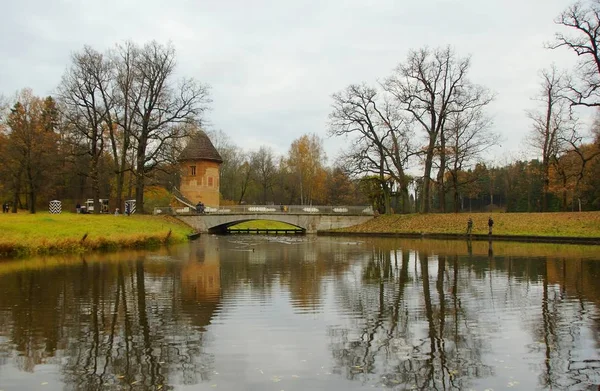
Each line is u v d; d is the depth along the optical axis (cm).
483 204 10162
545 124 4350
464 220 4375
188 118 4038
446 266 2111
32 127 4466
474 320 1134
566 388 738
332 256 2609
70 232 2733
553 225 3769
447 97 4559
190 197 6656
